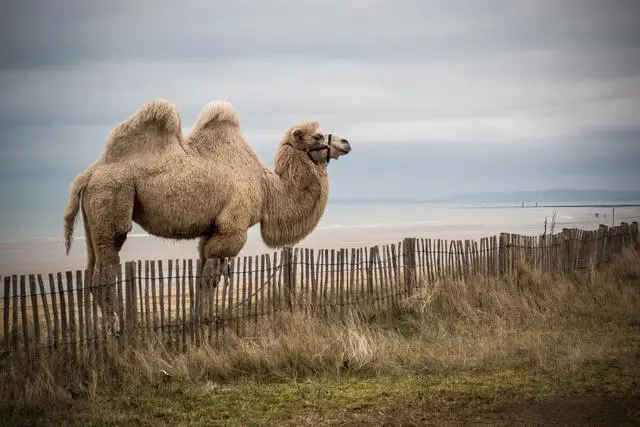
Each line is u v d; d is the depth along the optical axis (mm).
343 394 9641
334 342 11070
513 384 9898
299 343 11000
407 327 13180
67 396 9414
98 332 10461
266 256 12172
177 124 12328
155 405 9289
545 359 10867
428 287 14227
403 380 10219
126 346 10594
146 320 10953
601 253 18438
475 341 11984
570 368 10484
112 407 9227
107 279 10531
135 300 10828
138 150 12133
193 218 12305
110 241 11906
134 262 10844
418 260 14539
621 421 8516
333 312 12906
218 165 12602
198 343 11312
